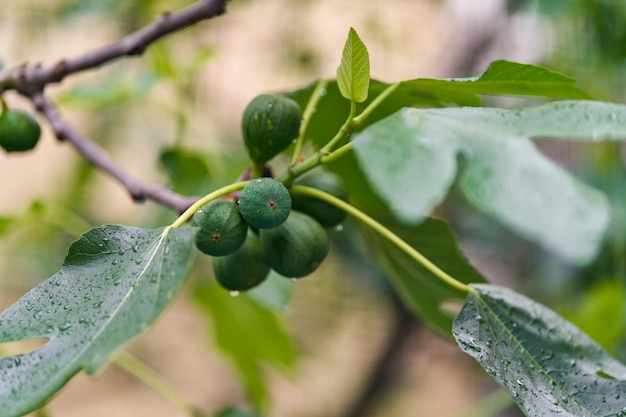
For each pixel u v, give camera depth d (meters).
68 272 0.60
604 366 0.65
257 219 0.65
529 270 1.34
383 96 0.66
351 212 0.68
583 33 1.19
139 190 0.79
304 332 1.55
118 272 0.59
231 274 0.68
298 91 0.75
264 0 1.54
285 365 1.01
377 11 1.56
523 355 0.65
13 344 1.15
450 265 0.74
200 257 1.02
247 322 0.98
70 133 0.82
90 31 1.46
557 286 1.27
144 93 1.01
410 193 0.57
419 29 1.58
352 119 0.66
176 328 1.76
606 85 1.18
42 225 1.37
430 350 1.63
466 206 1.34
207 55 1.03
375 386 1.46
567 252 0.57
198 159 0.97
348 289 1.47
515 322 0.66
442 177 0.58
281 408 1.80
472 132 0.60
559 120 0.61
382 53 1.57
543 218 0.58
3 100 0.81
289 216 0.68
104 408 1.88
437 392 1.81
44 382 0.55
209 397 1.77
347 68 0.64
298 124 0.70
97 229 0.61
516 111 0.62
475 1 1.34
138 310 0.57
